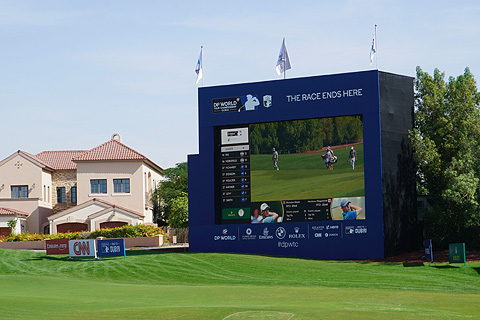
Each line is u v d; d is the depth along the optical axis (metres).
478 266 39.34
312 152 45.28
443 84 51.28
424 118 50.12
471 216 44.12
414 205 45.94
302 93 45.81
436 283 33.69
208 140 47.53
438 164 47.06
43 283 33.53
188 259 42.88
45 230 70.62
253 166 46.41
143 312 19.50
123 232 59.44
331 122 45.12
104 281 35.91
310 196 44.91
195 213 47.38
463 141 47.22
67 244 48.00
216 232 46.78
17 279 35.19
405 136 46.09
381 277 36.00
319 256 44.25
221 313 19.20
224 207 46.84
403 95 46.25
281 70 47.72
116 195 69.25
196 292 28.38
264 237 45.62
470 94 49.66
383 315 19.19
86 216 66.94
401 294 27.39
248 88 47.03
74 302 23.42
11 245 58.06
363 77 44.62
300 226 44.91
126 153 70.19
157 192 76.31
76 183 73.12
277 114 46.19
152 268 40.06
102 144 72.44
